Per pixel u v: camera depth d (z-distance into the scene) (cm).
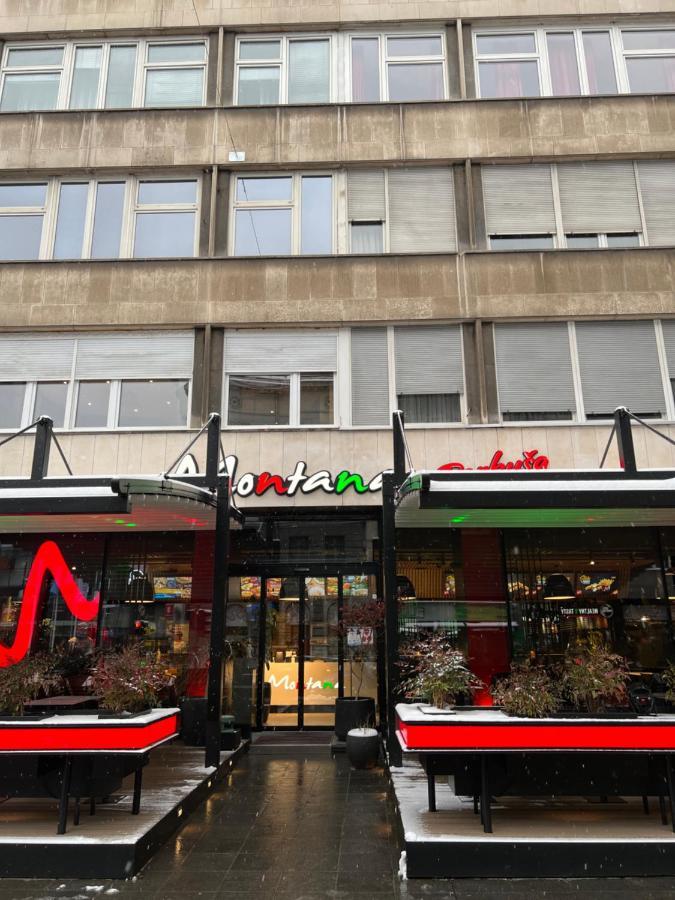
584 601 1130
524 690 634
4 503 719
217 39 1416
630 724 597
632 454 836
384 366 1240
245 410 1231
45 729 609
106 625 1166
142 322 1245
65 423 1216
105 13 1416
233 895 528
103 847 568
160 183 1354
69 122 1351
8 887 543
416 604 1155
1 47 1414
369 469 1179
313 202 1337
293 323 1243
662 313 1223
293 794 825
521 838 571
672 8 1374
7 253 1317
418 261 1261
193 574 1184
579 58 1384
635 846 564
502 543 1155
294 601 1246
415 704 734
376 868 582
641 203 1298
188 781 802
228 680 1211
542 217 1299
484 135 1324
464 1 1394
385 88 1387
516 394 1214
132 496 812
